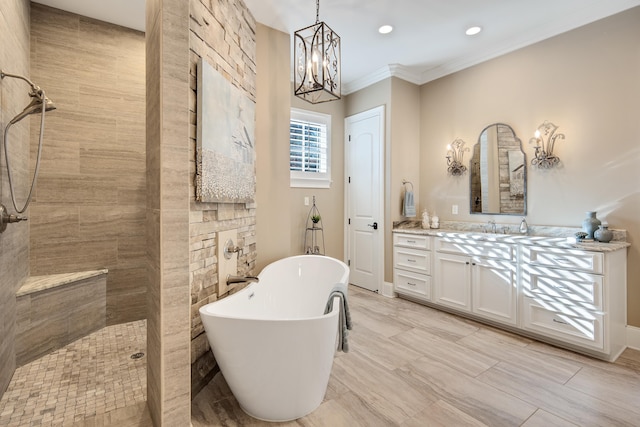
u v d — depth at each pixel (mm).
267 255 2797
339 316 1779
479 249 2977
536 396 1846
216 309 1749
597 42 2625
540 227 2963
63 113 2449
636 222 2436
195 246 1801
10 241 1830
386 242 3922
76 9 2457
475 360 2279
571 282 2385
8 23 1797
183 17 1324
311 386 1625
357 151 4320
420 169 4125
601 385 1957
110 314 2635
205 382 1952
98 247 2586
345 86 4422
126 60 2699
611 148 2557
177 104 1302
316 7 2588
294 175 4012
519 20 2842
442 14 2732
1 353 1663
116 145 2654
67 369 1958
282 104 2932
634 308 2443
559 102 2855
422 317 3162
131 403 1603
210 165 1858
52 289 2180
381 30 2996
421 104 4109
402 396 1841
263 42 2781
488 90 3393
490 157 3377
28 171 2256
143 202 2766
